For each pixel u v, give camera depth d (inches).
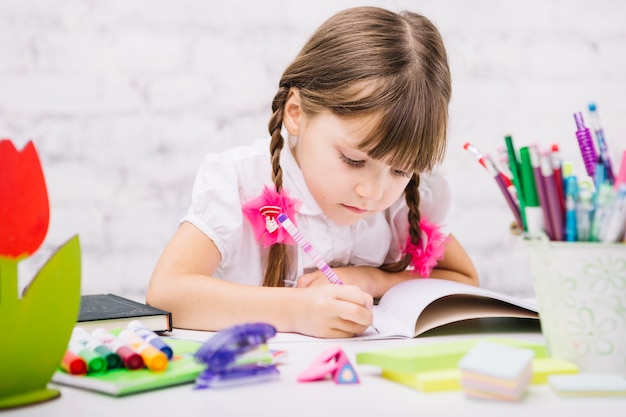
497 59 79.4
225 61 74.7
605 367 24.7
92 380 23.5
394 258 52.1
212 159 44.9
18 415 21.0
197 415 20.8
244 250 45.4
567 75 80.6
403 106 38.7
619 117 81.2
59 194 72.4
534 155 24.9
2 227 21.3
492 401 22.0
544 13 80.0
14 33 72.0
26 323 21.9
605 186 24.6
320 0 75.9
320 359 25.0
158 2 73.8
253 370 24.4
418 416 20.6
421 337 33.3
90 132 72.9
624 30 81.2
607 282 24.7
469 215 78.5
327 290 34.2
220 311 36.6
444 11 78.5
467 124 79.0
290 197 45.6
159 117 73.8
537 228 25.3
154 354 24.6
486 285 78.5
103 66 73.1
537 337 33.1
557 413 20.9
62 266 22.6
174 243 42.1
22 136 72.1
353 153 39.2
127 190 73.3
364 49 40.0
